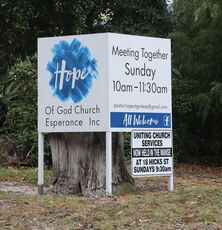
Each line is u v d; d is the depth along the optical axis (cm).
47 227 822
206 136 2198
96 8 2241
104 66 1043
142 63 1084
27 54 2188
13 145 1725
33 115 1725
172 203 966
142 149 1077
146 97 1086
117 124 1049
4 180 1386
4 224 837
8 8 2069
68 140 1112
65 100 1081
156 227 817
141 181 1355
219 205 948
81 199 1007
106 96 1040
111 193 1067
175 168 1917
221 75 2041
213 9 1862
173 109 2031
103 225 826
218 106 1977
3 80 1905
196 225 830
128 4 2294
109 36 1042
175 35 2058
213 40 1988
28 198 1018
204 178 1584
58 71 1088
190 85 2066
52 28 2203
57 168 1127
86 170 1096
